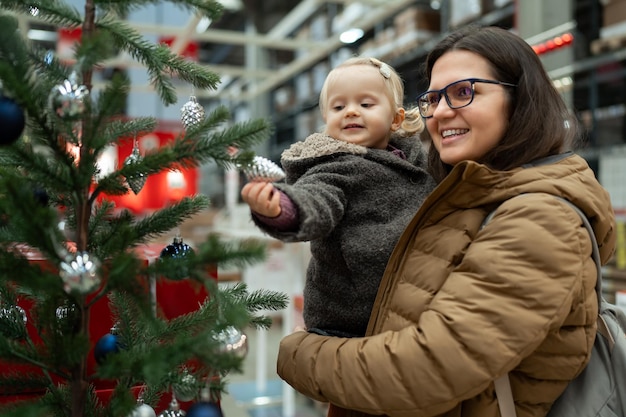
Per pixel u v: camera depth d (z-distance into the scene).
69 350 0.70
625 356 0.91
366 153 1.02
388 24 4.10
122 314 0.89
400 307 0.90
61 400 0.80
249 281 2.98
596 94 3.31
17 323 0.85
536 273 0.77
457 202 0.90
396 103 1.16
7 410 0.74
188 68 0.91
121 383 0.83
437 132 1.00
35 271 0.68
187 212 0.87
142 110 5.26
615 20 2.53
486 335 0.76
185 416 0.81
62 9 0.82
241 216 4.62
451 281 0.82
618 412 0.90
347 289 1.01
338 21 3.86
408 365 0.78
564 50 2.43
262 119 0.77
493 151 0.94
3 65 0.63
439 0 3.52
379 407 0.81
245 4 5.49
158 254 1.10
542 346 0.83
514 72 0.94
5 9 0.81
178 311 1.05
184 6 0.88
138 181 0.86
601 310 0.95
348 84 1.12
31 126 0.69
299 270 3.08
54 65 0.79
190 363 0.99
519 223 0.80
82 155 0.72
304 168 1.03
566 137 0.95
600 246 0.93
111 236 0.81
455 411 0.85
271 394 3.33
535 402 0.87
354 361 0.84
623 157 2.59
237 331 0.78
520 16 2.36
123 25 0.86
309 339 0.95
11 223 0.73
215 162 0.78
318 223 0.81
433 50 1.03
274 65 6.26
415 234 0.93
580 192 0.84
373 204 0.99
